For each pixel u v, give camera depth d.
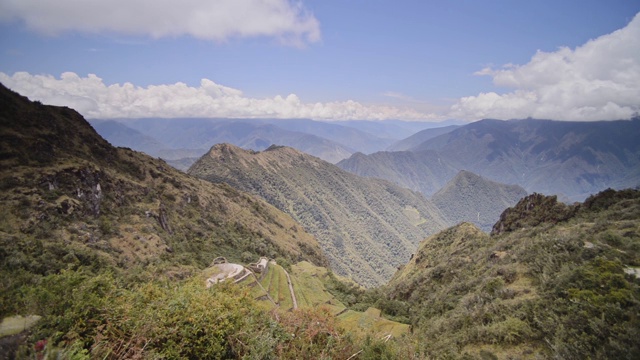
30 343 8.59
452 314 34.97
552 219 65.56
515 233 66.00
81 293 10.30
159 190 110.50
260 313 12.72
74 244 60.12
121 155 111.56
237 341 10.82
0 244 49.91
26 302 9.58
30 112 87.44
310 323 12.60
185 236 97.00
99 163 95.50
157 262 70.44
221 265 59.69
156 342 10.12
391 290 81.75
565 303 23.33
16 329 8.78
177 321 10.62
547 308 24.06
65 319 9.44
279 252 128.75
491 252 59.22
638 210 43.16
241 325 11.45
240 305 12.36
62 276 10.91
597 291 22.39
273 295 57.97
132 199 91.62
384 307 61.12
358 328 14.17
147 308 10.87
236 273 55.44
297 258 136.25
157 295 12.05
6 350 8.23
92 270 54.31
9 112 80.62
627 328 17.64
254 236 128.00
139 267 61.97
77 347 8.66
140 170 111.69
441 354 24.91
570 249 33.41
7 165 67.25
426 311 48.47
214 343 10.43
